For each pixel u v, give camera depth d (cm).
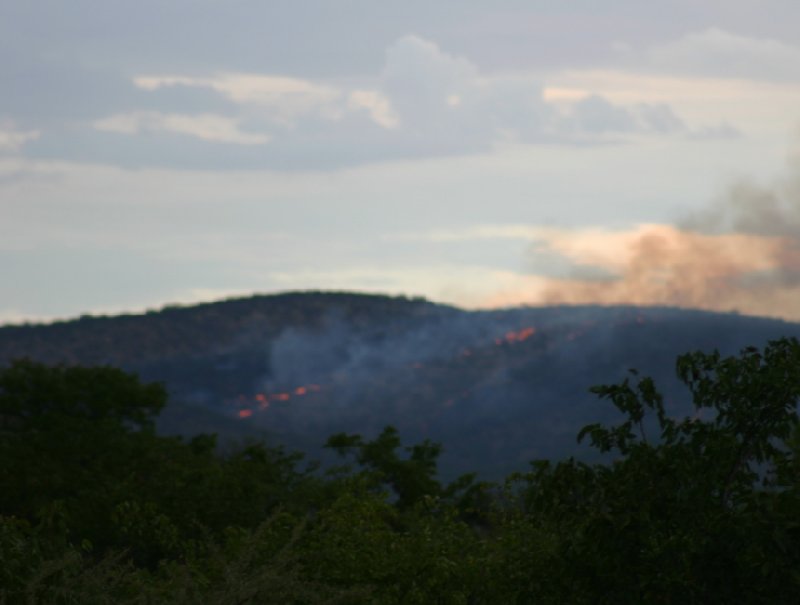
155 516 6562
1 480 11544
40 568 2969
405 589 4428
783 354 3195
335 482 9756
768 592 2922
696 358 3200
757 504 2933
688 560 2941
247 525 9350
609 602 3127
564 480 3231
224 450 12456
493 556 4341
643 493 3091
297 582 3222
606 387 3216
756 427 3148
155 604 3206
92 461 12381
